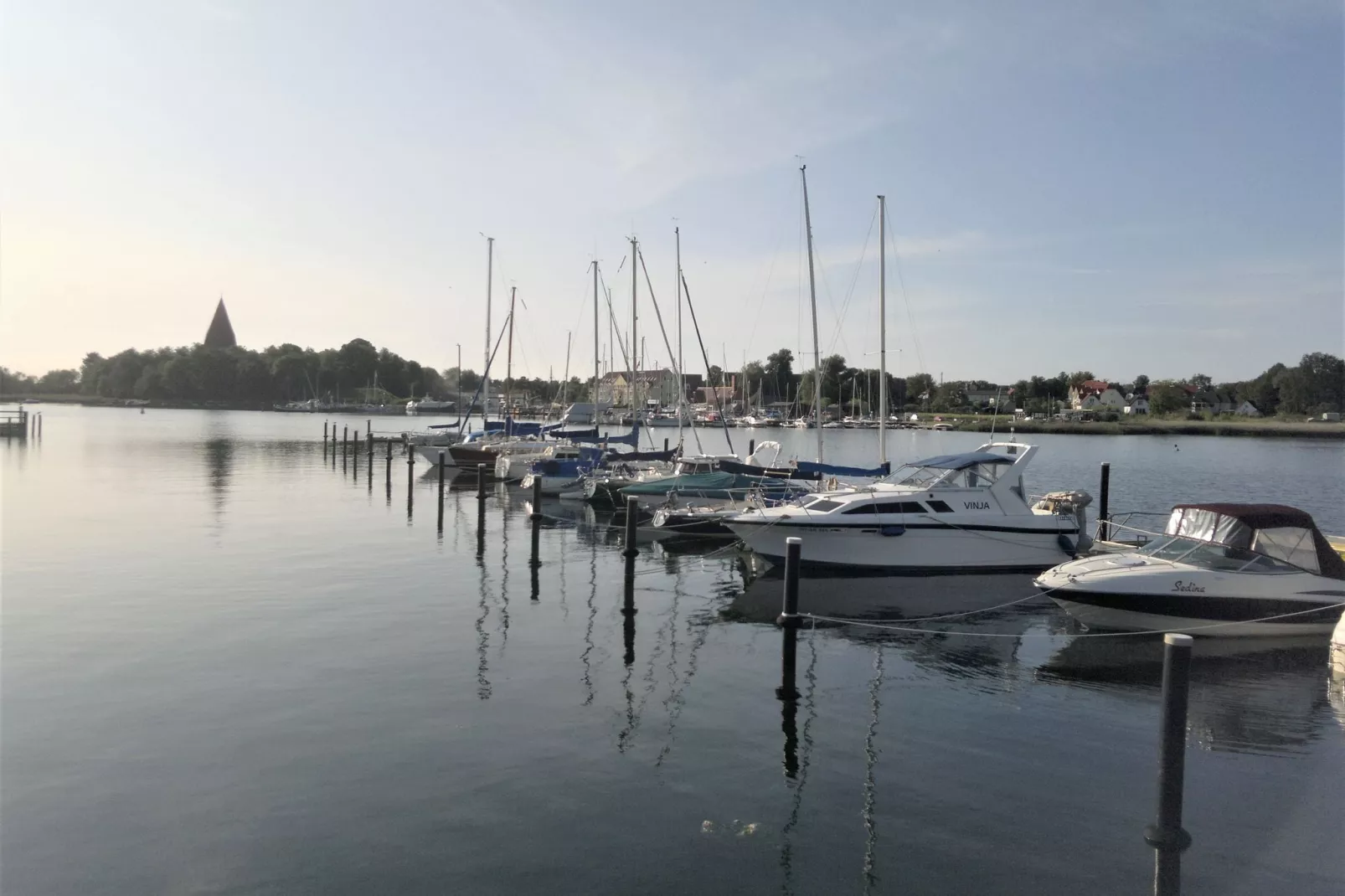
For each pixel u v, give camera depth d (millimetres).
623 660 13391
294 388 162125
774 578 19953
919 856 7871
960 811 8727
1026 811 8750
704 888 7277
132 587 17609
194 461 49188
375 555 21562
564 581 19016
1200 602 14375
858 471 26641
